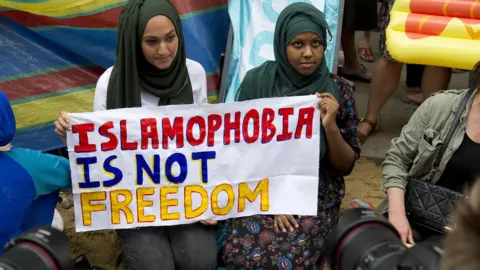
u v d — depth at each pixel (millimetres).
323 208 2879
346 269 1108
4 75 3523
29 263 1146
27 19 3475
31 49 3535
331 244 1160
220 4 3998
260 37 3920
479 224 827
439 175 2545
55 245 1197
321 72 2844
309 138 2688
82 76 3695
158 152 2639
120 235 2771
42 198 2582
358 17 5078
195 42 3877
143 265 2674
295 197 2746
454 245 844
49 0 3398
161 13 2646
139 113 2580
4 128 2291
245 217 2811
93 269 2797
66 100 3699
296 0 3916
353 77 5465
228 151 2686
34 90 3607
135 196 2689
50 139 3729
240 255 2711
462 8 3326
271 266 2697
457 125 2461
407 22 3428
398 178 2635
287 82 2871
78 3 3426
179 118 2604
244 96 2988
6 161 2350
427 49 3344
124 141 2600
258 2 3969
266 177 2736
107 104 2842
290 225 2773
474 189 872
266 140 2684
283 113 2650
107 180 2645
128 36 2693
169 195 2709
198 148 2662
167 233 2801
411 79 5031
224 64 3893
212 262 2721
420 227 2580
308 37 2699
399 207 2557
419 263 977
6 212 2346
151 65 2789
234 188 2734
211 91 4062
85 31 3537
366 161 4184
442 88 4293
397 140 2693
